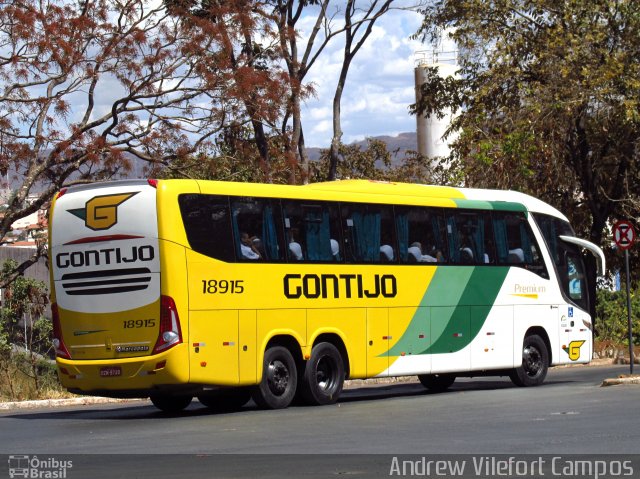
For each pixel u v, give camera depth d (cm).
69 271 1883
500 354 2353
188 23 2917
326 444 1341
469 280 2302
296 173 3108
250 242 1916
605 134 3344
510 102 3388
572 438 1334
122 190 1839
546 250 2491
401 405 1952
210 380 1831
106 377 1836
